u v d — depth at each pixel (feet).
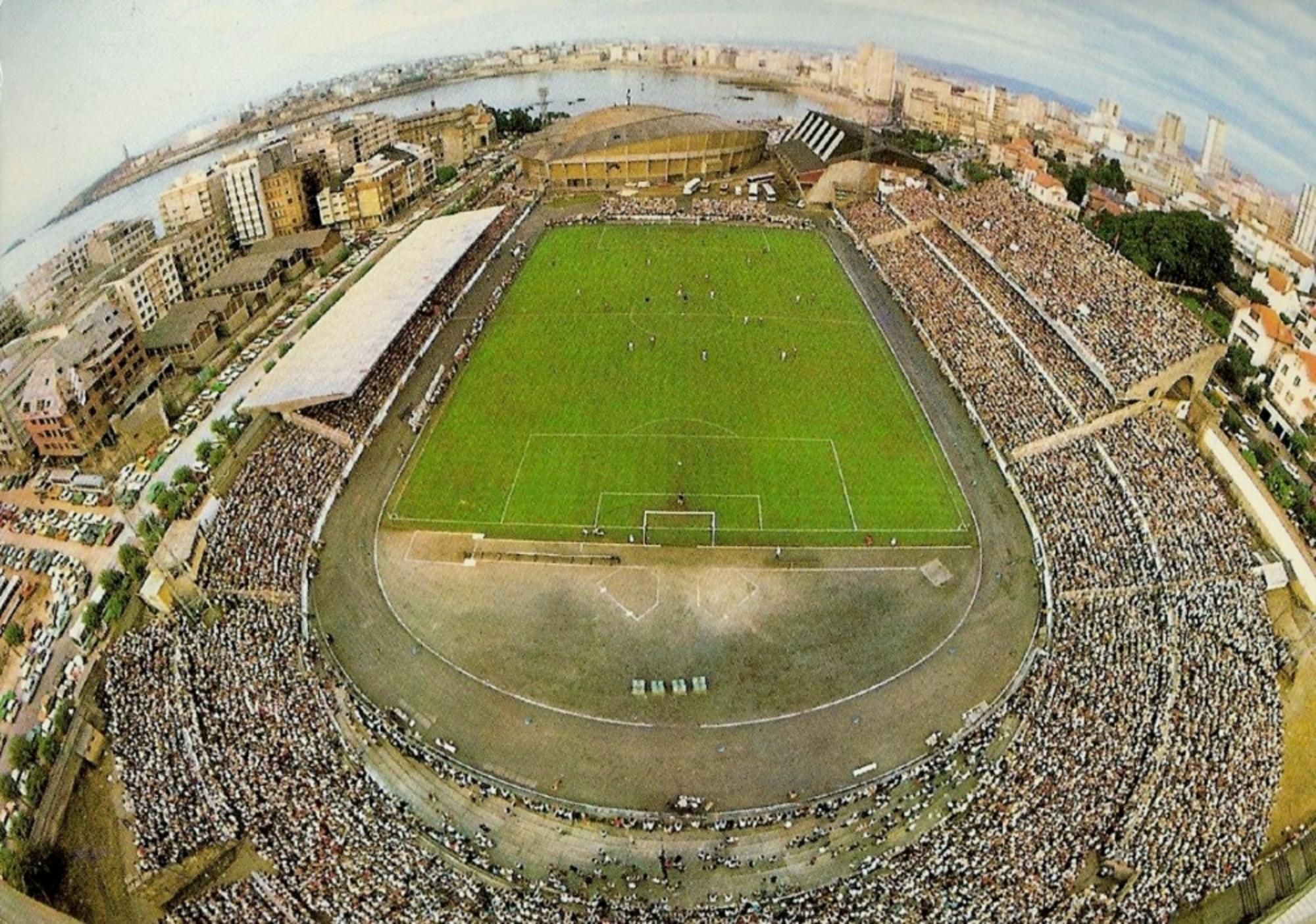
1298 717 237.45
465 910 190.80
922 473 349.00
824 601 289.33
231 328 504.84
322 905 187.52
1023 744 224.12
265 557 301.02
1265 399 371.35
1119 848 193.67
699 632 278.67
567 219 630.33
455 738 246.27
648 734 246.47
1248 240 472.44
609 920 193.16
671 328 468.34
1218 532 287.89
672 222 624.18
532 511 331.57
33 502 363.76
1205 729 218.38
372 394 395.75
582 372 426.10
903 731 245.65
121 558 299.79
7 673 280.31
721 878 208.13
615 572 302.45
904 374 419.95
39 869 209.87
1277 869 192.34
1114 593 272.31
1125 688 232.94
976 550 308.81
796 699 256.11
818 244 582.35
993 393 385.70
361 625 283.18
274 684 247.29
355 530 323.16
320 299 538.06
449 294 499.92
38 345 435.94
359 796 218.38
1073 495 318.45
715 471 352.08
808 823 221.05
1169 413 348.38
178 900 196.65
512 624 282.97
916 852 201.46
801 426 380.78
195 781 214.07
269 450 354.95
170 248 526.98
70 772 233.55
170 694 240.94
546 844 217.97
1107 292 404.98
